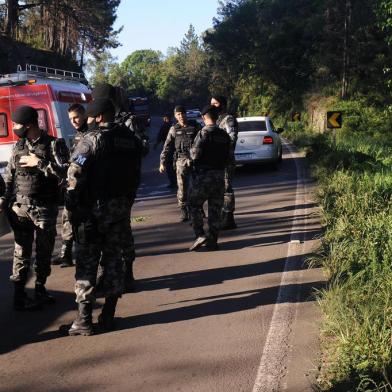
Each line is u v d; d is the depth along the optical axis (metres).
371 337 4.16
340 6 36.19
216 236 7.78
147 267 7.14
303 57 49.34
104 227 4.84
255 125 17.16
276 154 16.98
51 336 5.03
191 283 6.41
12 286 6.60
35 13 46.44
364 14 34.47
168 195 13.33
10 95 11.82
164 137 17.11
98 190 4.79
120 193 4.89
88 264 4.94
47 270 5.73
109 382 4.17
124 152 4.89
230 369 4.30
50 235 5.57
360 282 5.29
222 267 7.00
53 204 5.54
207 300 5.82
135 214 11.00
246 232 8.89
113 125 4.92
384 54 34.94
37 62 40.88
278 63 50.84
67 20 44.03
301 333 4.86
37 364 4.49
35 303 5.68
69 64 46.06
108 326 5.09
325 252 6.87
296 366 4.27
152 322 5.28
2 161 11.83
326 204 9.58
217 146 7.50
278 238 8.38
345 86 35.03
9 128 11.83
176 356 4.55
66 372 4.34
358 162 14.75
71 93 12.75
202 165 7.54
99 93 5.20
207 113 7.47
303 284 6.16
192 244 8.28
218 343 4.77
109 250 4.99
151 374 4.27
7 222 5.47
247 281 6.39
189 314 5.45
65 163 5.30
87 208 4.78
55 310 5.70
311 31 47.62
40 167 5.22
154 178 16.83
